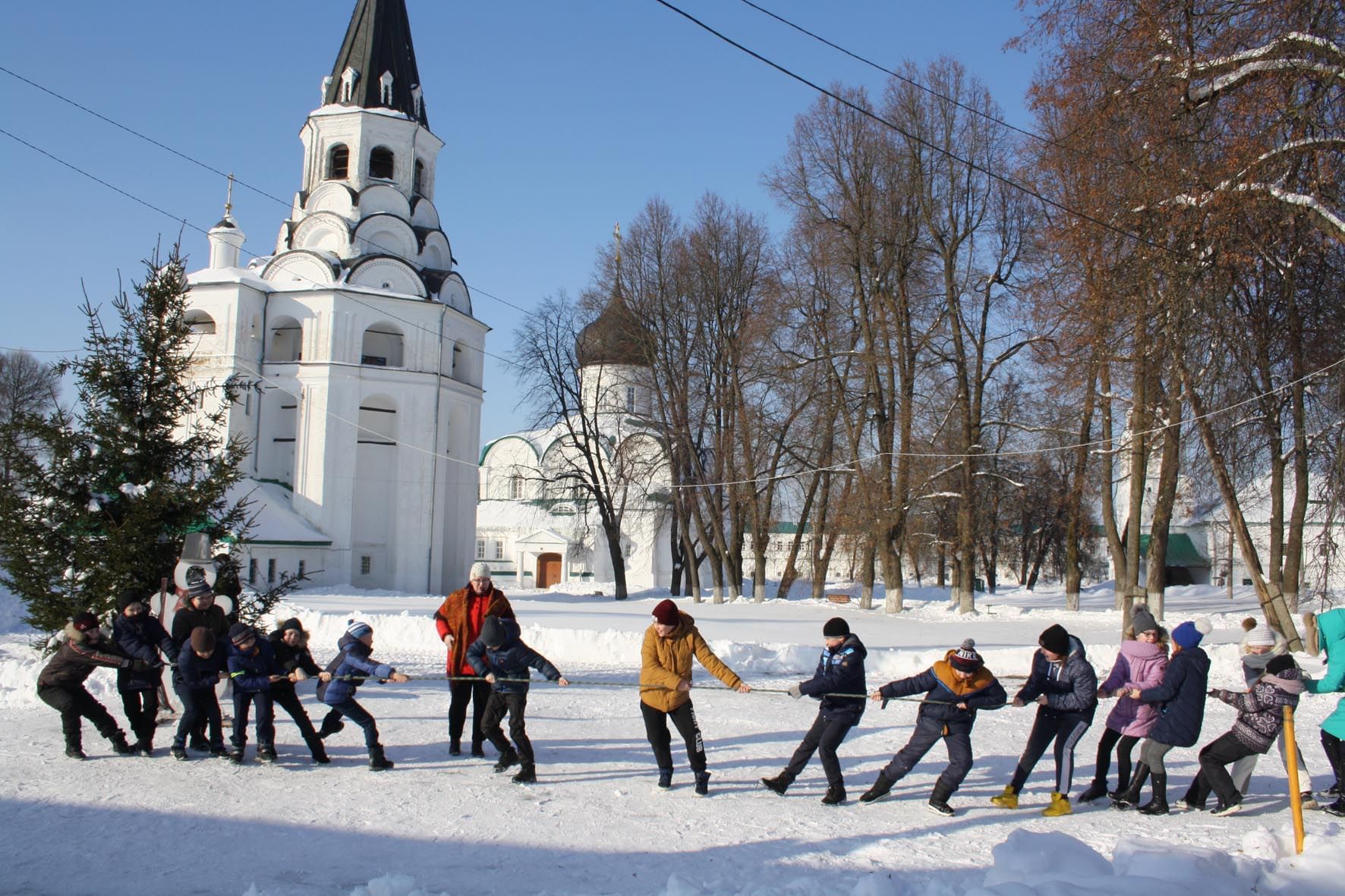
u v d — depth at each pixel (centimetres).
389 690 1634
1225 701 938
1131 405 3050
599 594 5800
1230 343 2125
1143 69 1859
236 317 4741
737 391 4128
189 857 762
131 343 1513
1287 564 3134
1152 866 706
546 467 5741
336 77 5200
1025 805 962
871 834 841
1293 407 2720
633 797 953
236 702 1087
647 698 988
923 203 3628
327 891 686
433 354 5097
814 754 1167
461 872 734
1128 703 968
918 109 3603
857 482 3844
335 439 4850
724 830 846
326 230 5044
